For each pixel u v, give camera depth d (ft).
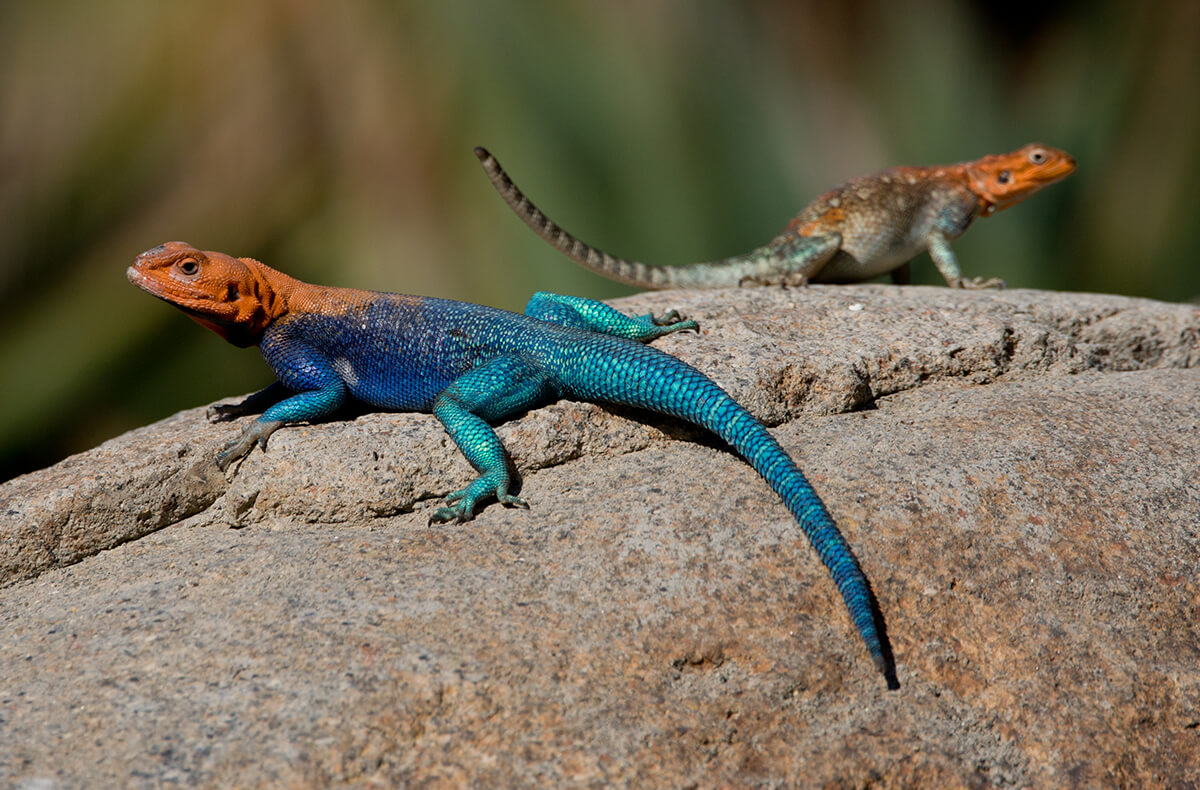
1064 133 49.19
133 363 46.03
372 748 12.63
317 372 18.80
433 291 44.98
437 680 13.29
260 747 12.50
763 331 20.54
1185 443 18.29
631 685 13.75
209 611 14.65
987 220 47.39
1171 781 14.33
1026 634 15.16
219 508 17.72
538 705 13.28
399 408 19.74
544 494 17.16
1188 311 24.04
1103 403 19.47
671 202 44.39
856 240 28.43
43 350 45.34
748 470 17.12
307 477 17.12
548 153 44.93
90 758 12.47
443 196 45.85
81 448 46.09
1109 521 16.47
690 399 16.78
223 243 46.14
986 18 49.80
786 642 14.47
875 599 15.11
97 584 16.25
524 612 14.38
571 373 18.03
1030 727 14.46
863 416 19.21
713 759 13.37
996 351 20.70
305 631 13.99
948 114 46.88
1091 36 49.98
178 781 12.16
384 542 15.97
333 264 46.03
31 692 13.51
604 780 12.78
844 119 46.55
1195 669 15.20
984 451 17.44
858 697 14.30
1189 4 48.37
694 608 14.64
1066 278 48.03
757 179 45.09
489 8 45.44
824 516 14.98
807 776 13.43
